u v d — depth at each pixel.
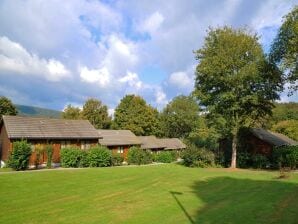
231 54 40.00
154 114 96.50
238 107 40.22
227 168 42.44
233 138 44.16
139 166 44.19
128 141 62.12
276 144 48.53
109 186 23.92
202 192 22.19
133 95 92.62
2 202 17.36
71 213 15.29
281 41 37.84
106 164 43.59
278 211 16.19
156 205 17.50
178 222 14.02
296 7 35.12
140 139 72.31
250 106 42.81
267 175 32.97
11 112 68.81
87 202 17.94
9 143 42.25
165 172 34.19
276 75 39.59
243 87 39.84
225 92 40.22
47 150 39.59
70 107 88.19
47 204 17.17
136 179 28.11
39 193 20.25
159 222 14.00
